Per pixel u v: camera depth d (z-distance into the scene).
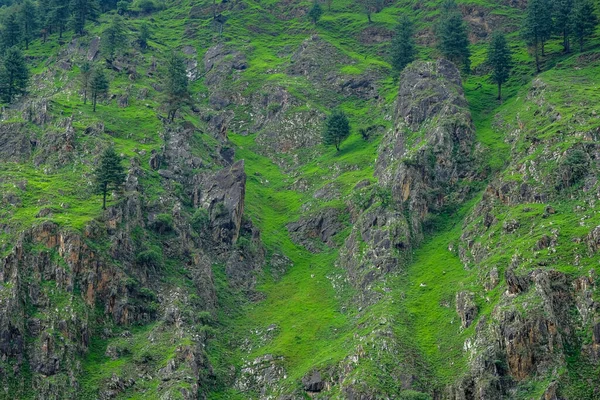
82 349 155.00
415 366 149.62
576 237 154.50
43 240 164.25
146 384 152.50
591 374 135.88
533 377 138.25
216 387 159.00
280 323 177.12
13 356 147.12
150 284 173.62
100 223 174.00
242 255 195.38
